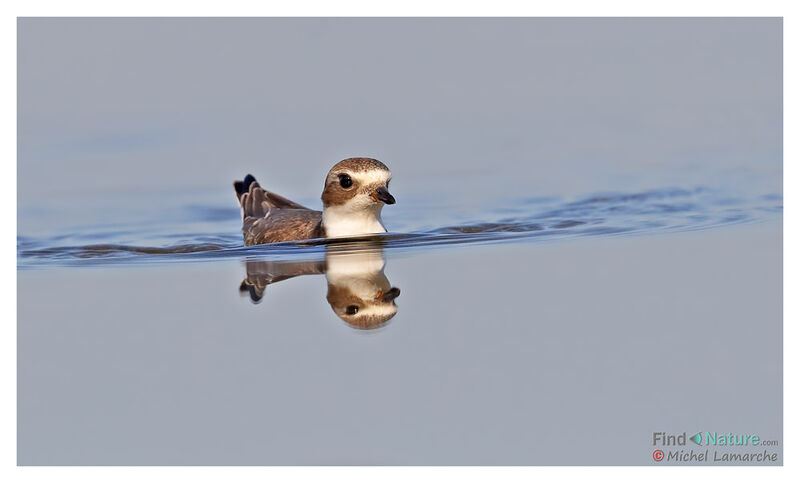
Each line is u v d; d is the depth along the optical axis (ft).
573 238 48.93
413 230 52.34
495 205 58.95
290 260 46.06
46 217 59.00
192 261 46.80
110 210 60.59
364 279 42.22
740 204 55.98
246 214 57.26
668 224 51.70
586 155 69.46
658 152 69.62
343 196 48.60
